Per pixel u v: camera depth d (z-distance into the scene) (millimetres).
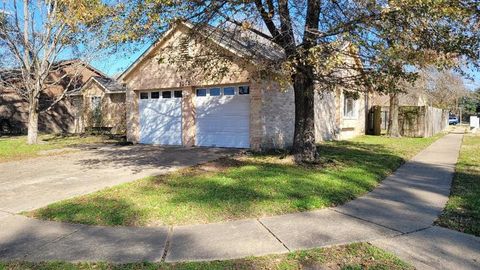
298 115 10586
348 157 11805
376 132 23812
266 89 13695
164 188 7492
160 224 5379
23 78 17094
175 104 16297
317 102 17156
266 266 4043
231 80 13992
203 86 15195
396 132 21625
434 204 6371
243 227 5223
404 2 6270
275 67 8883
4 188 8023
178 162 11266
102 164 11219
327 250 4430
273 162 10719
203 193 6957
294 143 10781
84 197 6941
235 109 14516
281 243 4645
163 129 16734
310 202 6289
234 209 5965
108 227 5301
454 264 4059
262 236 4883
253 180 8047
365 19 7203
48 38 16562
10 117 26641
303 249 4457
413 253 4344
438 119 28375
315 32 8102
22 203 6711
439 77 21094
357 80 9180
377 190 7477
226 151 13625
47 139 20234
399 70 8070
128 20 7863
